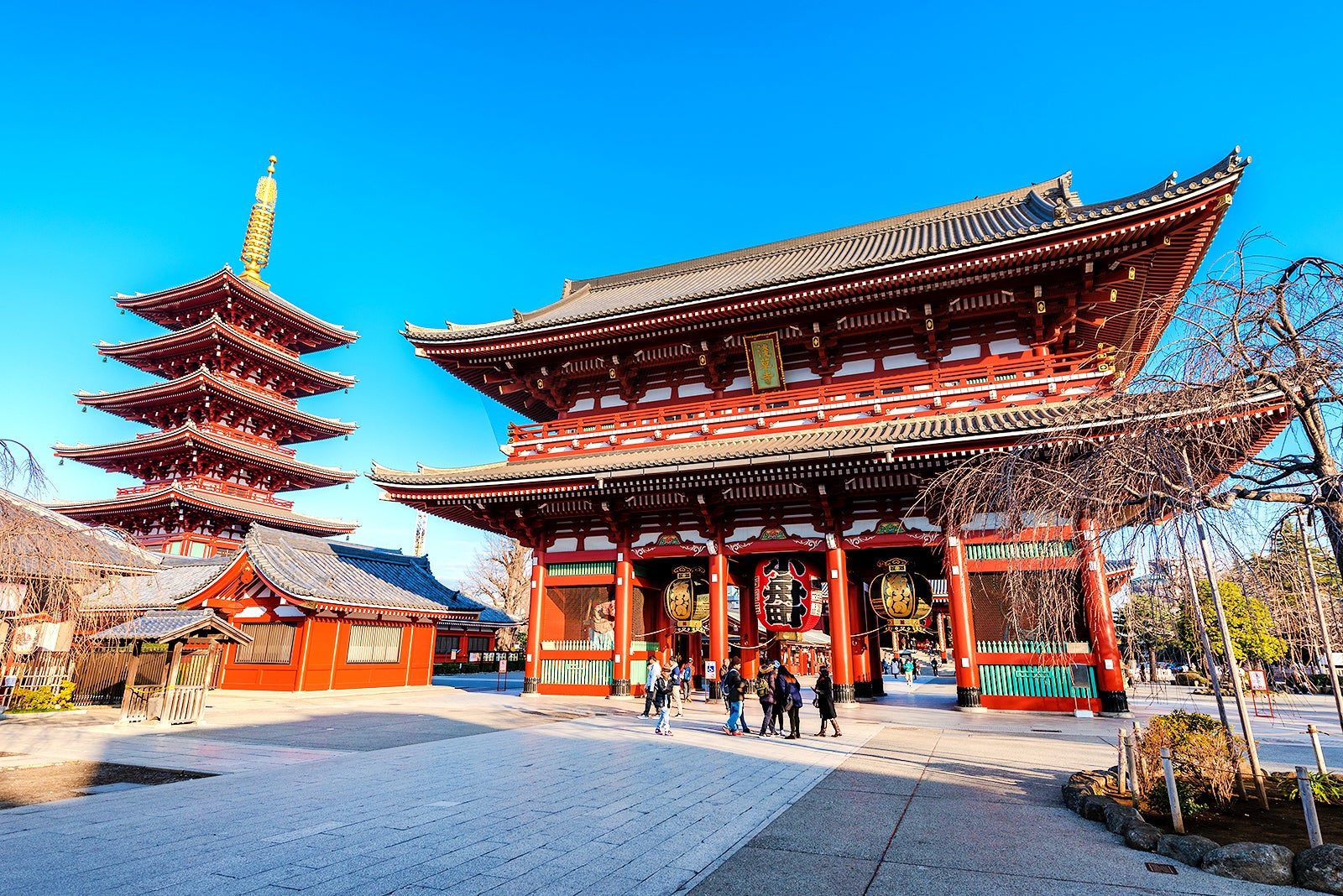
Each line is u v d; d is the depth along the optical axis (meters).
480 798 11.02
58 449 65.12
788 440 26.09
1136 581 11.61
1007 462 11.83
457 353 32.19
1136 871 7.58
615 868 7.64
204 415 64.94
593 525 30.30
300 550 36.22
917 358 27.95
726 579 27.73
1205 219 21.44
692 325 28.77
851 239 40.00
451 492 28.45
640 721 21.92
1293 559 9.57
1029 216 32.75
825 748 16.34
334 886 7.04
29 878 7.19
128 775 12.90
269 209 73.19
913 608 24.53
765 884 7.21
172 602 32.81
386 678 35.91
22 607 19.09
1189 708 25.17
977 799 11.02
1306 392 9.00
